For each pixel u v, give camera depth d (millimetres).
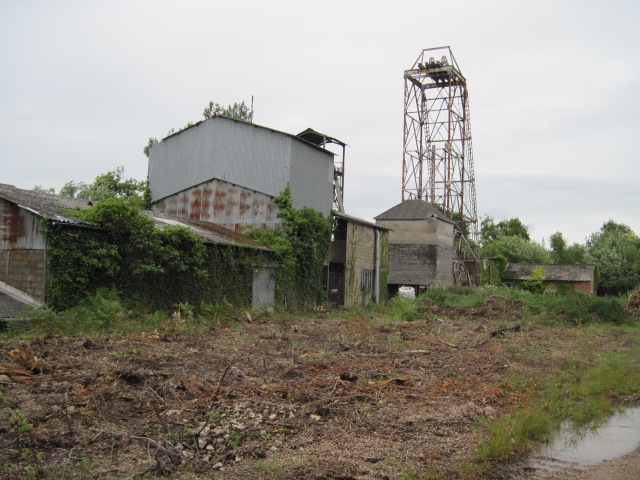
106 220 18656
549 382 12062
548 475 7047
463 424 8688
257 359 12977
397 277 43781
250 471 6367
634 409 10703
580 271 58250
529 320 27062
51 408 7641
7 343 11688
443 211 47312
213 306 22312
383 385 10859
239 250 24891
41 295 17375
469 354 15484
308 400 9359
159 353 12719
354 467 6672
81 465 6043
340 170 38500
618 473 7180
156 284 20547
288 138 28469
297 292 29062
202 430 7398
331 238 31922
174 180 31031
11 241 18109
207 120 30422
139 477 5984
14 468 5836
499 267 57906
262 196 28875
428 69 45406
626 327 25578
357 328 21016
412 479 6363
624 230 107125
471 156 48719
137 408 8195
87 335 14539
